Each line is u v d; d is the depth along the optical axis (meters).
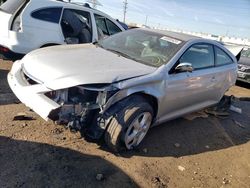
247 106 8.21
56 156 3.86
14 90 4.16
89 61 4.29
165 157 4.43
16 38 6.43
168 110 4.86
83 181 3.50
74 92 3.78
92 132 4.04
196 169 4.33
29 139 4.14
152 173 3.95
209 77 5.60
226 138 5.67
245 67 10.91
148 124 4.40
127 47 5.07
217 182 4.13
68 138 4.34
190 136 5.35
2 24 6.59
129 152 4.30
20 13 6.52
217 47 6.02
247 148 5.44
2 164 3.53
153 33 5.39
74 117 3.75
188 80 4.96
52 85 3.73
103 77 3.83
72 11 7.36
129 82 3.94
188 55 5.07
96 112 3.96
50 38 6.88
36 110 3.72
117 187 3.52
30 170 3.52
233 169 4.57
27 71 4.12
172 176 4.01
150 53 4.85
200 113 6.54
